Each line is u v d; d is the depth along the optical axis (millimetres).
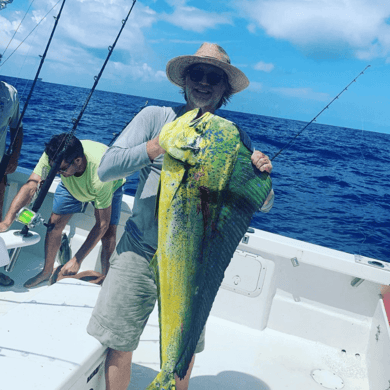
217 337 2645
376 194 18562
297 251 2654
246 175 1274
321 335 2705
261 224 11336
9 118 2750
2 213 3285
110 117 31312
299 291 2756
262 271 2742
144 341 2504
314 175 21656
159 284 1324
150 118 1576
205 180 1238
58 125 22672
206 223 1261
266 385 2254
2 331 1537
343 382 2348
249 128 48031
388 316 2273
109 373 1605
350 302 2664
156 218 1447
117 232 3201
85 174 2555
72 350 1479
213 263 1286
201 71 1520
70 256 3068
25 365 1374
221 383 2223
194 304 1297
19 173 3393
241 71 1509
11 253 2303
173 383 1309
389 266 2580
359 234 11500
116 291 1559
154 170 1576
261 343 2641
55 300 1810
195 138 1237
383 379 2072
